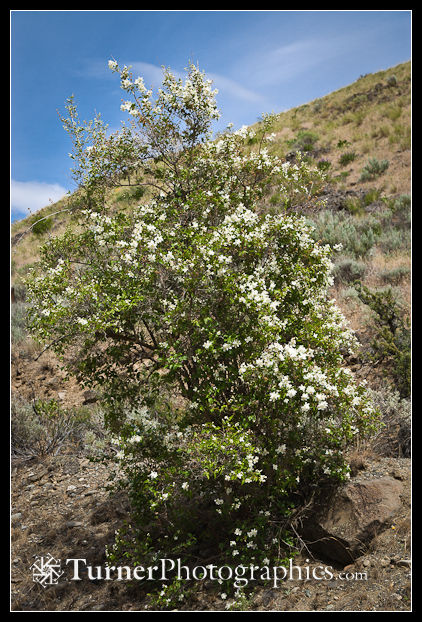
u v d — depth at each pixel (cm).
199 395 312
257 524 301
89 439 541
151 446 328
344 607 262
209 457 278
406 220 899
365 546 295
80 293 297
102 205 366
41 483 479
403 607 253
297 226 340
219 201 341
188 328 295
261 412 301
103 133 358
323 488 330
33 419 577
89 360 346
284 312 331
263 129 392
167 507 312
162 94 345
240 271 321
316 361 326
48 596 321
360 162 1320
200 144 369
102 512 415
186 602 296
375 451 382
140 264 303
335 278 742
